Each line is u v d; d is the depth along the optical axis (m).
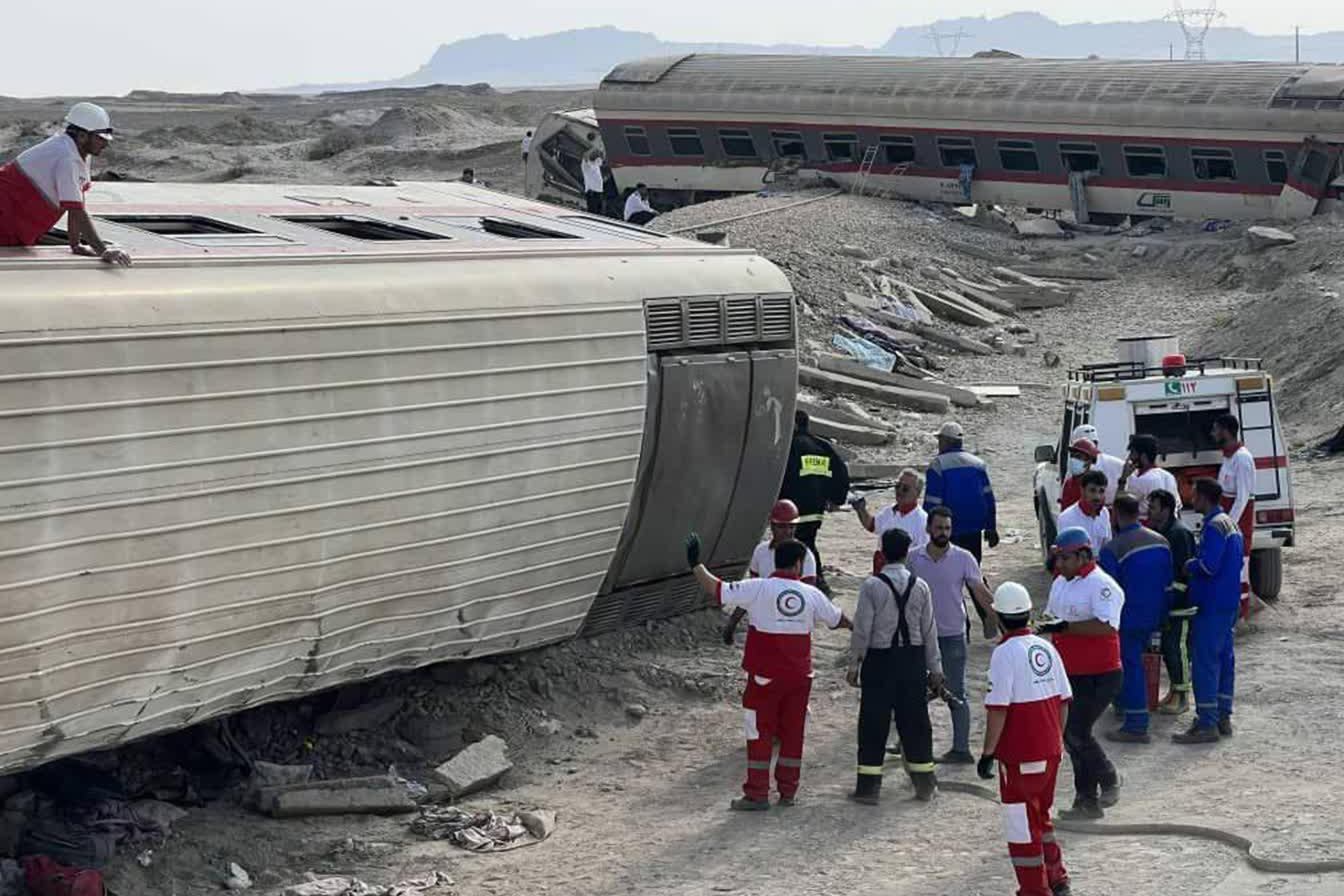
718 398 15.54
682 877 10.75
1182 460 16.23
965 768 12.70
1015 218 48.62
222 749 12.61
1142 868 10.24
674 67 52.94
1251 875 9.95
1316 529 20.08
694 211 46.06
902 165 48.41
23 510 9.62
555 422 13.56
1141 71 45.78
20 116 160.75
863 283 37.72
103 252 10.61
